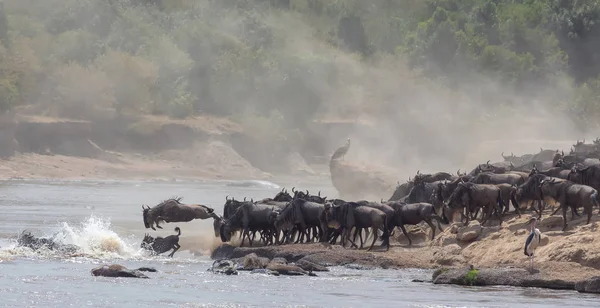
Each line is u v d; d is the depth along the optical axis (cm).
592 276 9369
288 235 12138
